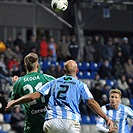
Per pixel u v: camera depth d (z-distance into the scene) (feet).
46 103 80.64
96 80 223.30
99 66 239.30
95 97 204.23
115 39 255.50
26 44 221.25
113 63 241.55
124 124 102.01
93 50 241.76
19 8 268.82
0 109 179.63
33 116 81.20
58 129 74.23
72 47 237.25
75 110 74.79
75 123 74.38
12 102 74.74
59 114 74.33
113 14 303.68
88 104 74.28
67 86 75.46
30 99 74.74
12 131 177.06
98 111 73.41
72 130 74.08
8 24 266.36
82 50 246.06
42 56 226.99
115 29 304.50
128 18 307.99
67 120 74.13
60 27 278.87
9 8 266.57
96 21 298.97
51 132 74.74
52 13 254.06
